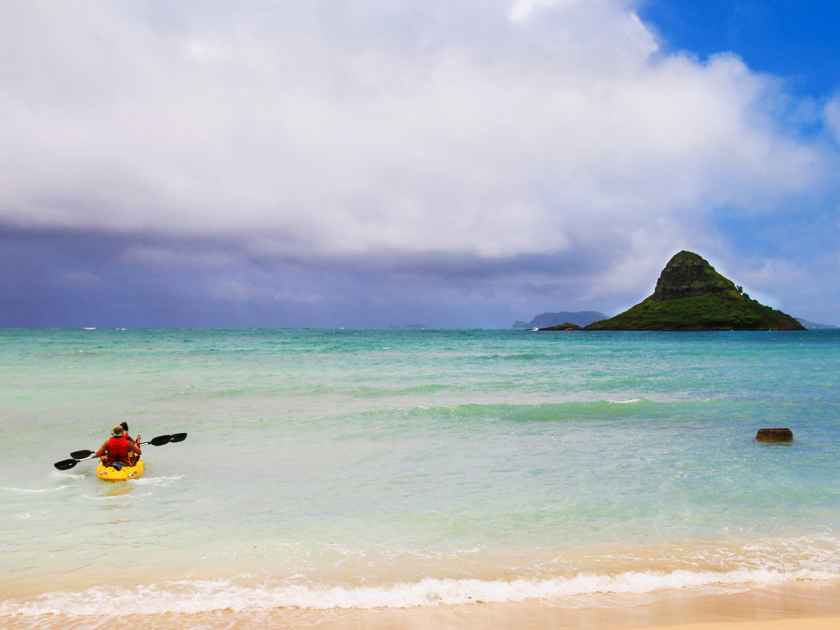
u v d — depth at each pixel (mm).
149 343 69812
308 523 9344
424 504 10328
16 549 8289
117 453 12539
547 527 9141
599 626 6109
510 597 6820
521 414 19656
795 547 8367
